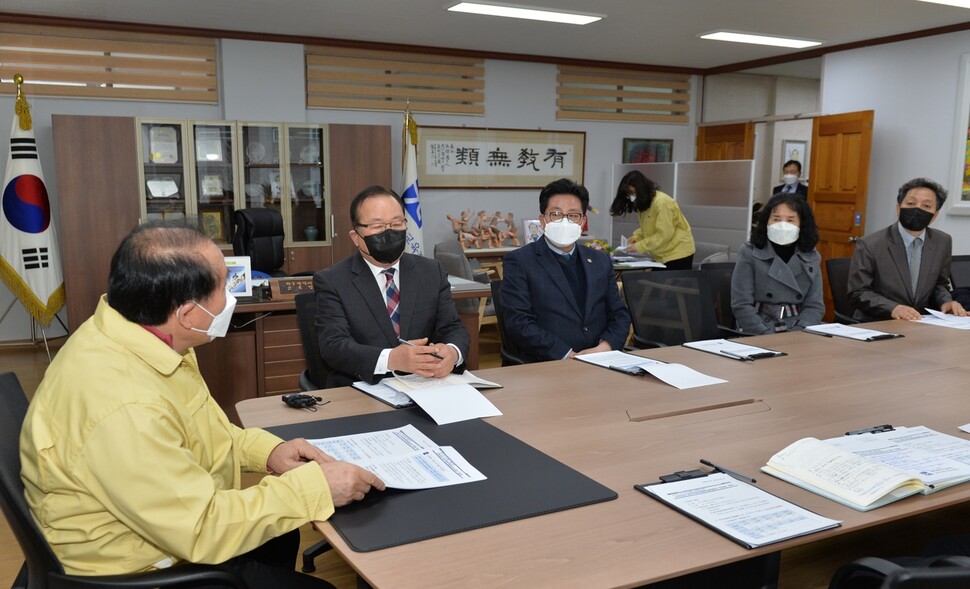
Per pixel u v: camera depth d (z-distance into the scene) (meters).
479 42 6.70
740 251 3.38
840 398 2.04
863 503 1.30
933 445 1.61
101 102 5.93
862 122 6.32
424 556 1.12
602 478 1.44
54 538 1.21
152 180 5.70
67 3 5.18
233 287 3.61
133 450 1.14
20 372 5.02
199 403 1.37
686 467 1.51
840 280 3.92
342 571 2.38
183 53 6.11
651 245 5.85
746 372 2.33
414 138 6.54
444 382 2.07
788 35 6.29
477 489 1.37
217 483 1.41
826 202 6.76
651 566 1.10
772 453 1.60
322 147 6.21
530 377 2.24
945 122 5.97
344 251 6.38
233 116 6.26
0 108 5.65
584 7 5.32
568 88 7.75
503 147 7.53
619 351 2.67
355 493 1.29
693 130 8.50
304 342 2.54
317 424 1.75
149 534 1.16
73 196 5.44
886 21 5.72
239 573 1.38
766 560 1.29
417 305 2.43
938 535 2.64
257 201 6.08
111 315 1.25
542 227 2.90
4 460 1.17
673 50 7.10
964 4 5.13
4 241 5.30
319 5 5.26
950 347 2.75
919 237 3.66
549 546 1.16
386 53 6.84
